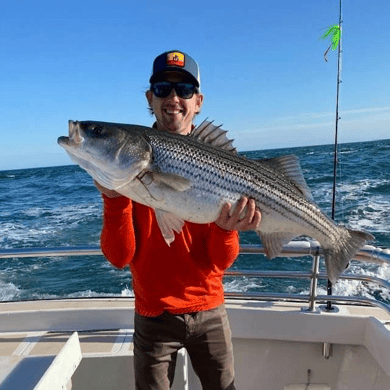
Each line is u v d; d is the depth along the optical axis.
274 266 9.51
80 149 2.31
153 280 2.33
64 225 16.70
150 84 2.77
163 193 2.32
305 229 2.82
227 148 2.60
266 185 2.64
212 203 2.44
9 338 3.26
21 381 1.96
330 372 3.31
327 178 23.08
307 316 3.24
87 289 9.15
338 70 4.00
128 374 2.92
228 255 2.36
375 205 15.24
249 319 3.33
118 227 2.27
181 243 2.34
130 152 2.28
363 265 8.85
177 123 2.67
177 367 2.86
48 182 42.78
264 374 3.39
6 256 3.40
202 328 2.35
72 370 2.27
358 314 3.24
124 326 3.41
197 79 2.67
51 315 3.40
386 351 2.84
